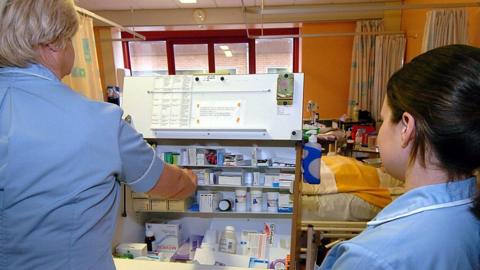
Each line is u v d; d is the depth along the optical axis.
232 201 1.37
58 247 0.57
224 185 1.30
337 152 3.34
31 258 0.57
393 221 0.44
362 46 4.36
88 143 0.58
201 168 1.31
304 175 1.22
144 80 1.22
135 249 1.24
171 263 1.13
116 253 1.23
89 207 0.59
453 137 0.39
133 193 1.32
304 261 1.72
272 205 1.31
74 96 0.61
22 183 0.54
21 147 0.54
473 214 0.42
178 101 1.18
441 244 0.39
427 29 2.55
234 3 4.39
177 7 4.56
